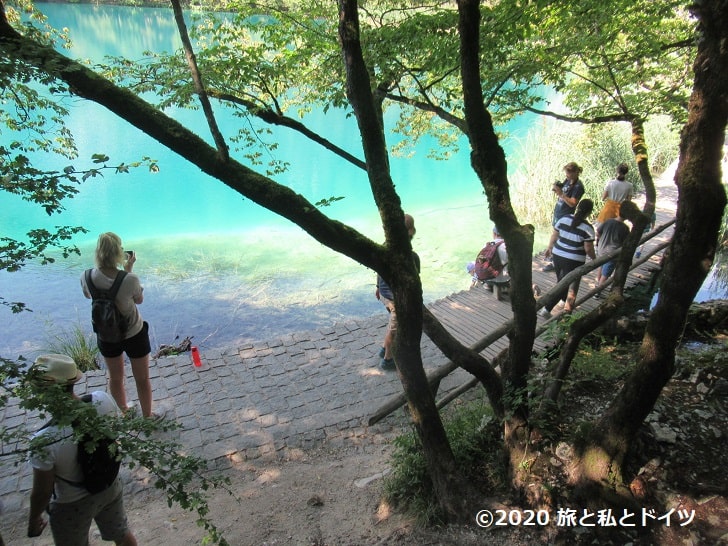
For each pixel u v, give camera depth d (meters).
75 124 19.69
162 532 3.96
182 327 8.31
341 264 10.63
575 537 3.28
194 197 15.29
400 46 4.45
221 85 4.39
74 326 8.15
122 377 4.76
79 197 15.02
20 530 4.02
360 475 4.51
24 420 5.12
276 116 4.02
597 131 10.20
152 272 10.29
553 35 5.23
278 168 5.02
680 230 2.74
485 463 3.91
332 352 6.35
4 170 2.49
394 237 3.14
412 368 3.40
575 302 6.45
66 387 2.83
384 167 3.13
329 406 5.43
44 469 2.73
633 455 3.53
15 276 9.84
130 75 4.45
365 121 3.03
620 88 6.01
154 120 2.67
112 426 2.48
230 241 11.91
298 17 5.00
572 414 3.96
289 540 3.80
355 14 2.88
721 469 3.53
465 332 6.73
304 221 2.91
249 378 5.88
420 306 3.24
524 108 5.62
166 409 5.38
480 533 3.44
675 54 6.50
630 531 3.24
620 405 3.25
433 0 4.88
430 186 16.25
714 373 4.28
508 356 3.77
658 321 2.95
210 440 4.97
